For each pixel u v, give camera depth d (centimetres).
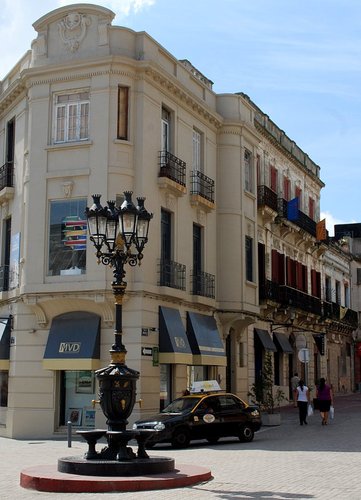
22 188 2630
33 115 2581
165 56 2709
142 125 2509
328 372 5000
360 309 5919
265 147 3694
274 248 3712
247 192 3152
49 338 2453
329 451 1889
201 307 2814
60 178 2506
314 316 4272
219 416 2142
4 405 2633
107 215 1539
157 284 2522
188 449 2006
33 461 1741
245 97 3475
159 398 2469
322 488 1274
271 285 3506
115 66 2492
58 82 2562
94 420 2398
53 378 2450
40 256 2491
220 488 1280
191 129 2866
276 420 2758
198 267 2878
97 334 2402
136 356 2375
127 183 2470
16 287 2581
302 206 4378
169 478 1301
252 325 3328
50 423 2433
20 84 2659
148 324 2436
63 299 2431
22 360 2502
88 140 2484
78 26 2569
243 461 1694
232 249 3016
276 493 1221
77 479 1270
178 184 2647
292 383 3866
